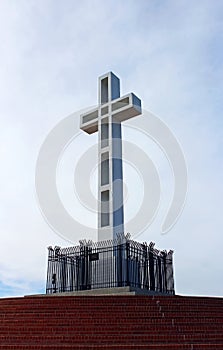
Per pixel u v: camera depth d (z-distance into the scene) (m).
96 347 6.42
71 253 12.89
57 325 7.84
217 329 7.75
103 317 8.19
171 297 9.56
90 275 12.20
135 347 6.43
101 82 15.21
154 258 12.74
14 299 9.90
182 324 7.91
